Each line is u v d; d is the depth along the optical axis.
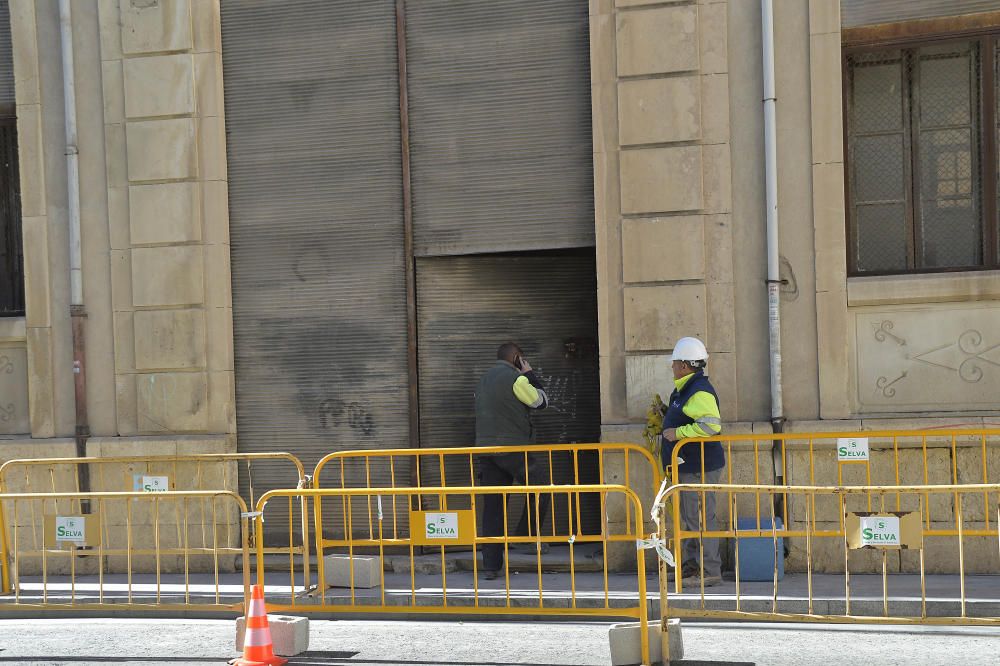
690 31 14.26
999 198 14.04
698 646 10.57
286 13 15.80
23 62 16.09
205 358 15.76
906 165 14.35
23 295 16.77
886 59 14.39
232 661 10.33
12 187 16.72
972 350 13.75
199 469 14.58
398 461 15.59
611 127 14.58
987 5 13.92
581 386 15.71
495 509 14.03
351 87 15.66
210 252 15.80
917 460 13.59
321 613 12.42
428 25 15.43
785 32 14.12
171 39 15.76
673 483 12.71
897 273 14.12
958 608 11.45
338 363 15.76
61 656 10.77
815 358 14.07
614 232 14.59
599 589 13.02
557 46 15.02
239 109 15.91
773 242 14.07
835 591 12.51
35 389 16.03
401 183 15.56
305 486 14.34
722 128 14.23
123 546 15.70
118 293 15.91
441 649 10.71
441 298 15.65
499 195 15.24
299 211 15.82
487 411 14.42
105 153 15.97
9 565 13.73
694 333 14.30
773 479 13.93
